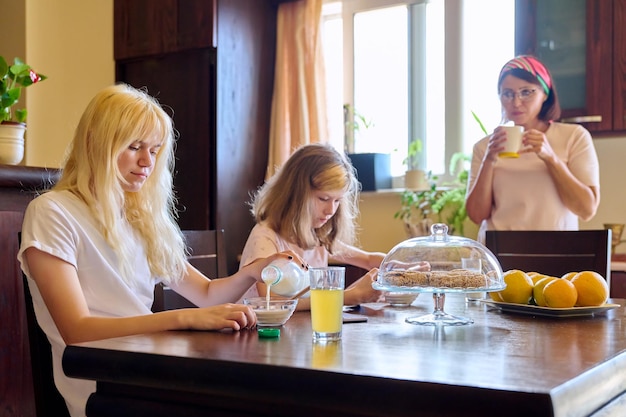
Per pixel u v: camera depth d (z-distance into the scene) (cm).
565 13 299
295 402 90
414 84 379
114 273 156
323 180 203
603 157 318
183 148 365
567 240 228
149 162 163
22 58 378
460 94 365
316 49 378
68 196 156
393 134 385
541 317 149
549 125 275
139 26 378
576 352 103
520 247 233
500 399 77
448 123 368
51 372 141
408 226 345
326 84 379
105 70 391
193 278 180
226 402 98
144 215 172
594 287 152
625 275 268
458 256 143
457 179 365
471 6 362
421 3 375
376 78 389
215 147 356
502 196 272
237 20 368
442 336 120
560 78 301
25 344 236
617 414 93
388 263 147
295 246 209
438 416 80
